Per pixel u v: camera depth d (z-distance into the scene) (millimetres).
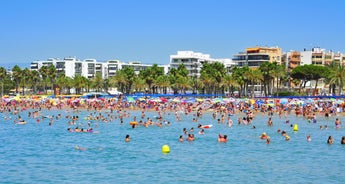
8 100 155250
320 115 107875
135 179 39000
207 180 38656
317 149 55594
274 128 80125
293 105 121375
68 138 66688
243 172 41844
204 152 53344
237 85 178750
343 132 73875
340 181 38281
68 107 144500
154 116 109125
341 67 164750
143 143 61000
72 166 44750
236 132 73750
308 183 37531
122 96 161750
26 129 79875
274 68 172375
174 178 39406
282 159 48594
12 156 50750
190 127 82438
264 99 135000
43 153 52812
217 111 119250
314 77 193375
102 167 44219
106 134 71688
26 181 38281
